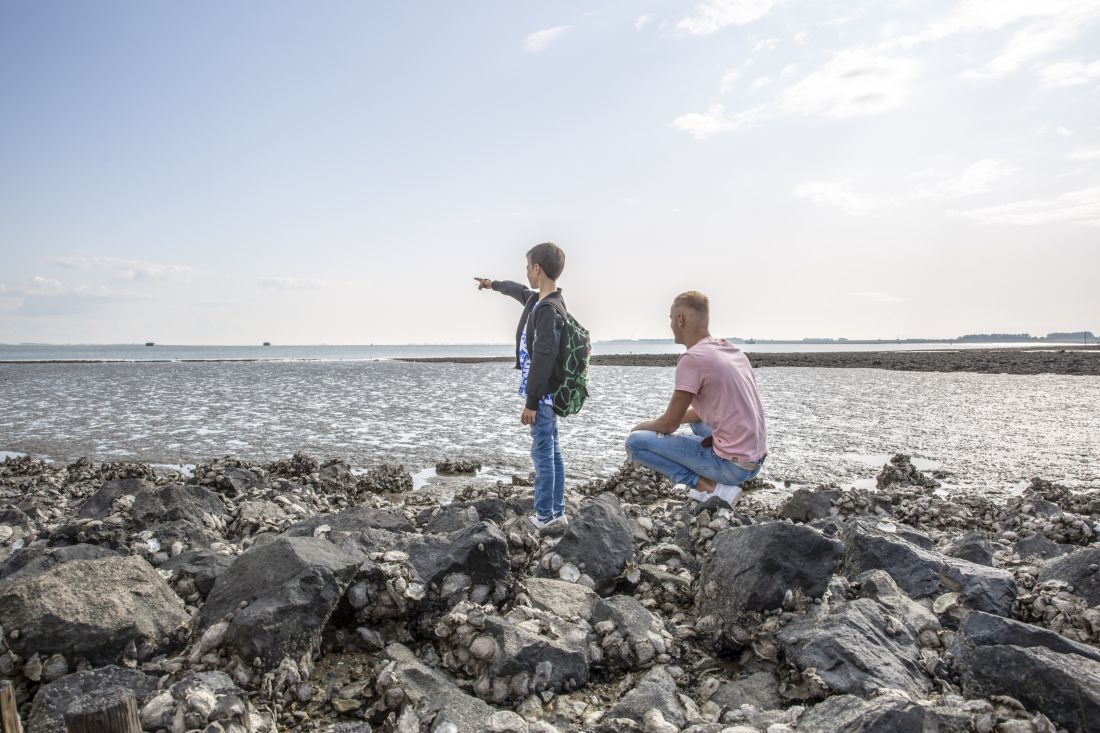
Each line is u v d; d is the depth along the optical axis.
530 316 6.91
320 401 32.47
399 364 102.88
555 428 7.02
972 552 6.71
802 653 4.44
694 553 6.60
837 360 79.56
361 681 4.63
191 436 20.17
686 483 7.40
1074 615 5.12
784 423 22.81
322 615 4.75
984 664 4.09
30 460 14.51
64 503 10.55
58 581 4.77
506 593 5.45
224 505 9.09
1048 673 3.80
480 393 38.34
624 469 12.88
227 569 5.27
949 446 18.00
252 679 4.34
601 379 52.31
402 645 4.98
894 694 3.76
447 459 16.27
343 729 3.97
